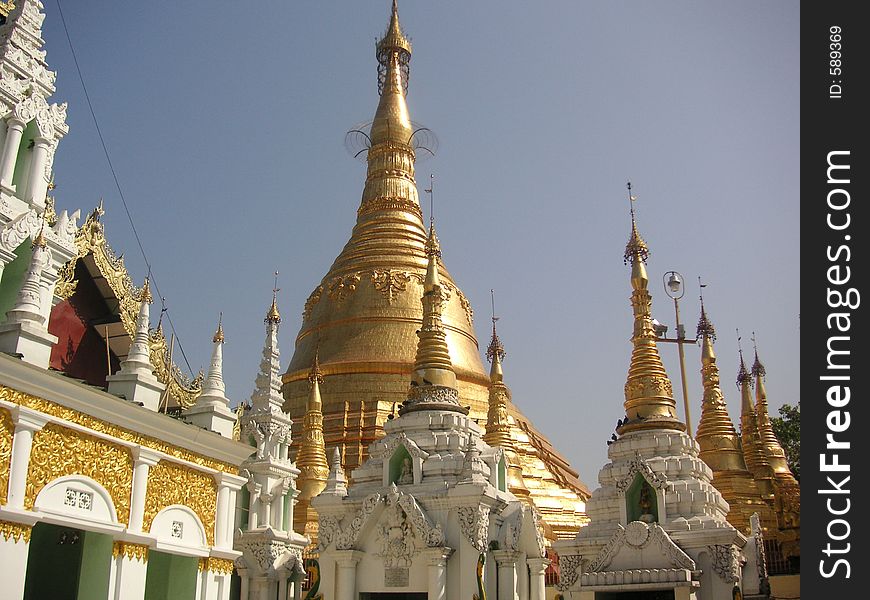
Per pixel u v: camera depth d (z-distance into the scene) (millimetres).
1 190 24078
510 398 59281
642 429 35969
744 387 56906
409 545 30141
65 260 25891
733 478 46000
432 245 39781
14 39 26000
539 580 32812
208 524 23984
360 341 55531
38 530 22828
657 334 45156
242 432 37562
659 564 30453
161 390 23312
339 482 33000
